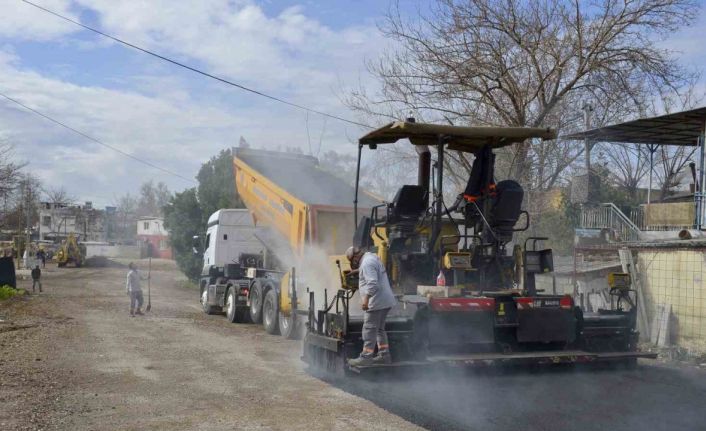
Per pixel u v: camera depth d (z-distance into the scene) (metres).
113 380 9.55
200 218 33.25
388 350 8.45
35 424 7.12
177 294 29.73
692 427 7.14
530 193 19.52
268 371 10.38
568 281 16.59
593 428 7.05
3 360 10.88
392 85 19.73
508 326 9.05
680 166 31.80
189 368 10.59
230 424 7.20
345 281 9.14
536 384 9.30
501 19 18.86
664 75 19.30
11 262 27.81
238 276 19.50
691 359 11.83
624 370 10.02
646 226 20.92
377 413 7.68
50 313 19.34
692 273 12.89
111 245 87.81
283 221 15.02
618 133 20.77
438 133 9.60
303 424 7.20
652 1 18.64
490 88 19.06
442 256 9.55
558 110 20.06
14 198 46.81
